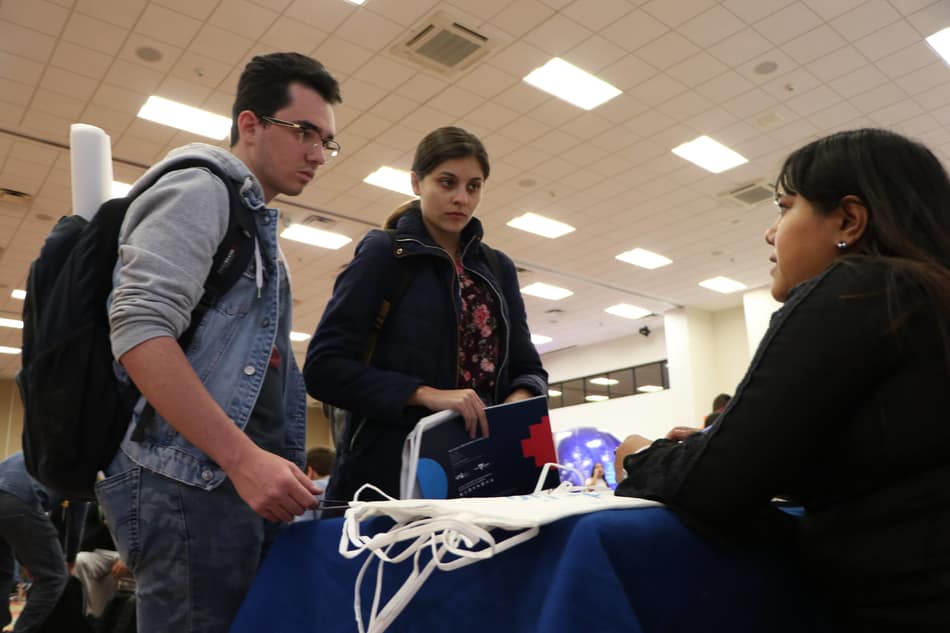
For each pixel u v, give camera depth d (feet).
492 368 4.97
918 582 2.17
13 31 19.33
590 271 39.73
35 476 3.42
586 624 1.86
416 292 4.76
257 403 3.79
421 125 24.39
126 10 18.63
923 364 2.28
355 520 2.54
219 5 18.51
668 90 22.66
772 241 3.19
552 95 22.80
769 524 2.55
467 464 3.70
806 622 2.51
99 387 3.31
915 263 2.43
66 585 8.39
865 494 2.36
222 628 3.33
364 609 2.62
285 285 4.27
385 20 19.20
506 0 18.49
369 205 30.81
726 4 18.76
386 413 4.20
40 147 25.18
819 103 23.50
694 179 28.78
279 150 4.20
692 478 2.32
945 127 25.04
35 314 3.44
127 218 3.47
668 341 48.08
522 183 28.94
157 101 22.76
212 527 3.38
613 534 2.04
